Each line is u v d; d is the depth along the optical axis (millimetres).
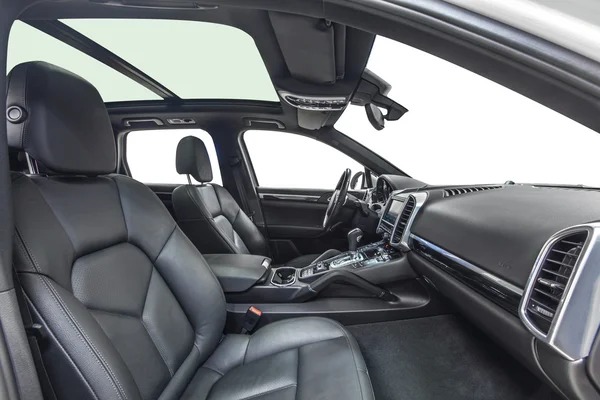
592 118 494
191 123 2654
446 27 519
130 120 2602
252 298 1544
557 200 1119
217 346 1277
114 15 1539
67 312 710
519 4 475
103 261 960
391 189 2109
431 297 1546
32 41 1936
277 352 1208
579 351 685
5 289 590
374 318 1544
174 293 1178
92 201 1010
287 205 2807
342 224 2463
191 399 1046
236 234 2412
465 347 1483
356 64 1843
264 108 2568
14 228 696
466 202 1347
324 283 1509
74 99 968
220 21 1583
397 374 1374
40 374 661
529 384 1322
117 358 768
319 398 931
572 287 691
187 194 2072
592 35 456
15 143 868
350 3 562
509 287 919
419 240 1418
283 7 610
